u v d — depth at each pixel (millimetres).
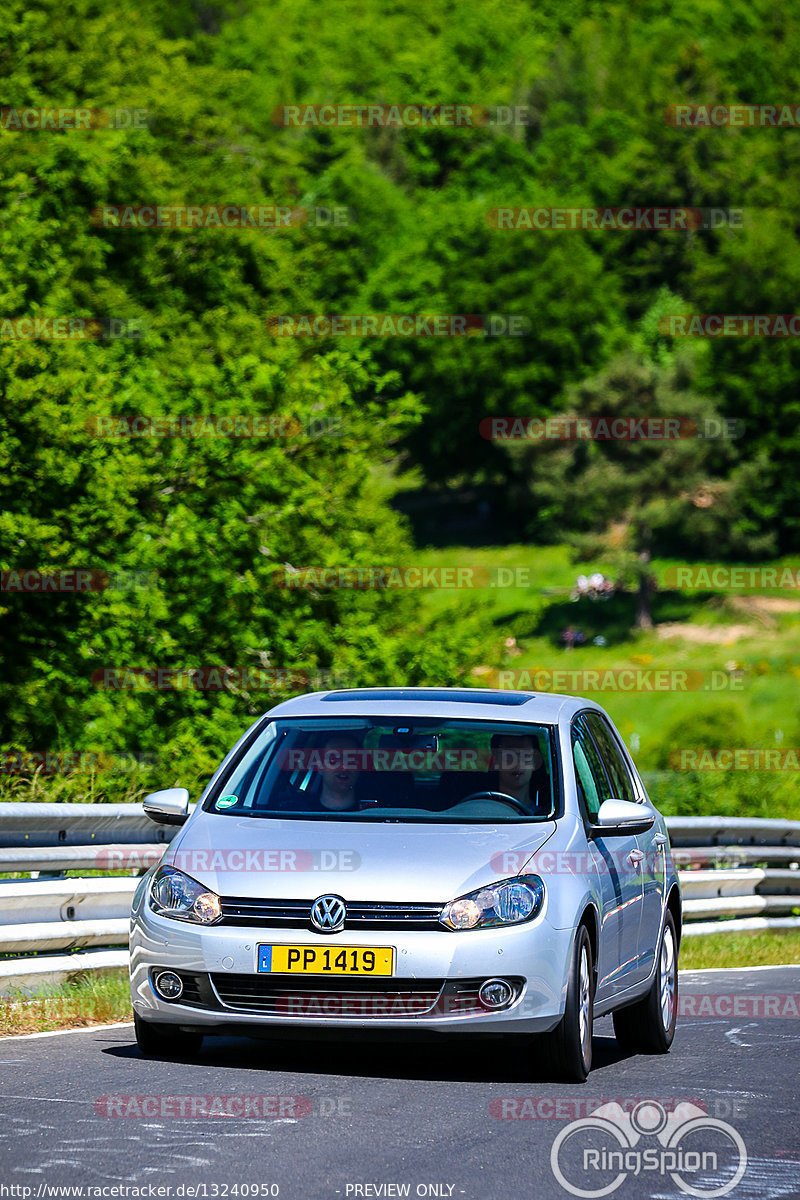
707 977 44469
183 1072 24172
